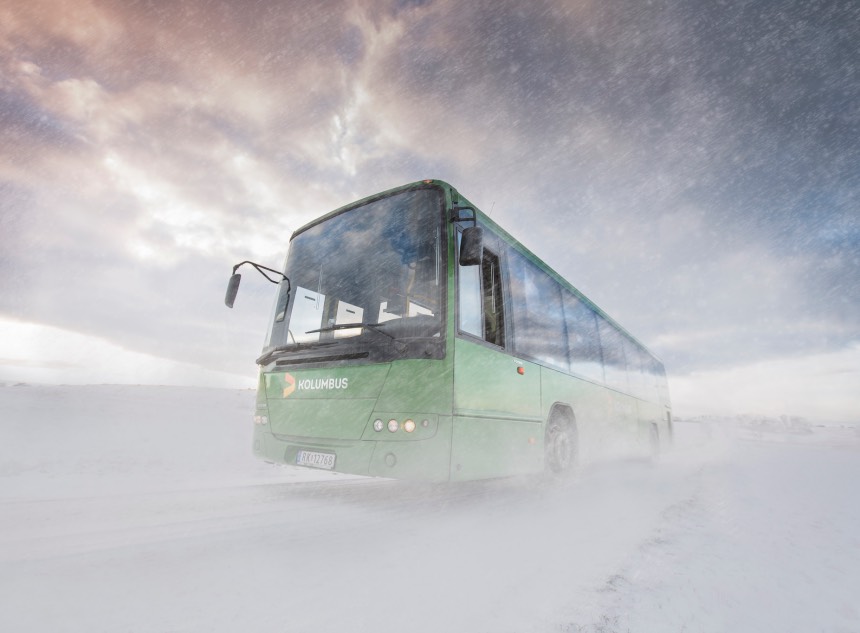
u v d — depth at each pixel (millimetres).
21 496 4641
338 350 4449
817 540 3199
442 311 4141
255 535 3023
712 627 1744
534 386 5430
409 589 2057
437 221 4543
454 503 4496
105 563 2359
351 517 3697
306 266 5559
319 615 1744
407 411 3932
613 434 8133
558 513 4039
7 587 1991
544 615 1788
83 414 16516
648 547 2879
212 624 1641
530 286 5875
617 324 9273
